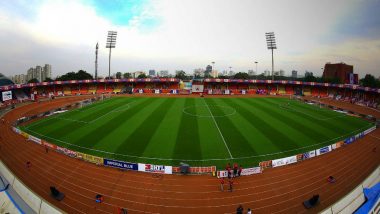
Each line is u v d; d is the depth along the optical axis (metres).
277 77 153.75
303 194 18.58
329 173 22.06
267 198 18.05
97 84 88.81
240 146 27.08
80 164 23.70
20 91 72.19
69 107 52.84
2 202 17.11
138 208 16.81
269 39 92.31
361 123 40.69
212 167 21.52
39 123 38.91
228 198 18.02
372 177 19.16
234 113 44.47
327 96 80.50
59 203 17.47
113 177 21.11
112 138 29.86
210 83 92.88
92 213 16.39
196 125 35.44
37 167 23.22
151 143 27.97
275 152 25.62
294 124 36.97
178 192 18.77
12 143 30.12
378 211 15.49
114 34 92.31
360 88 70.06
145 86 91.50
